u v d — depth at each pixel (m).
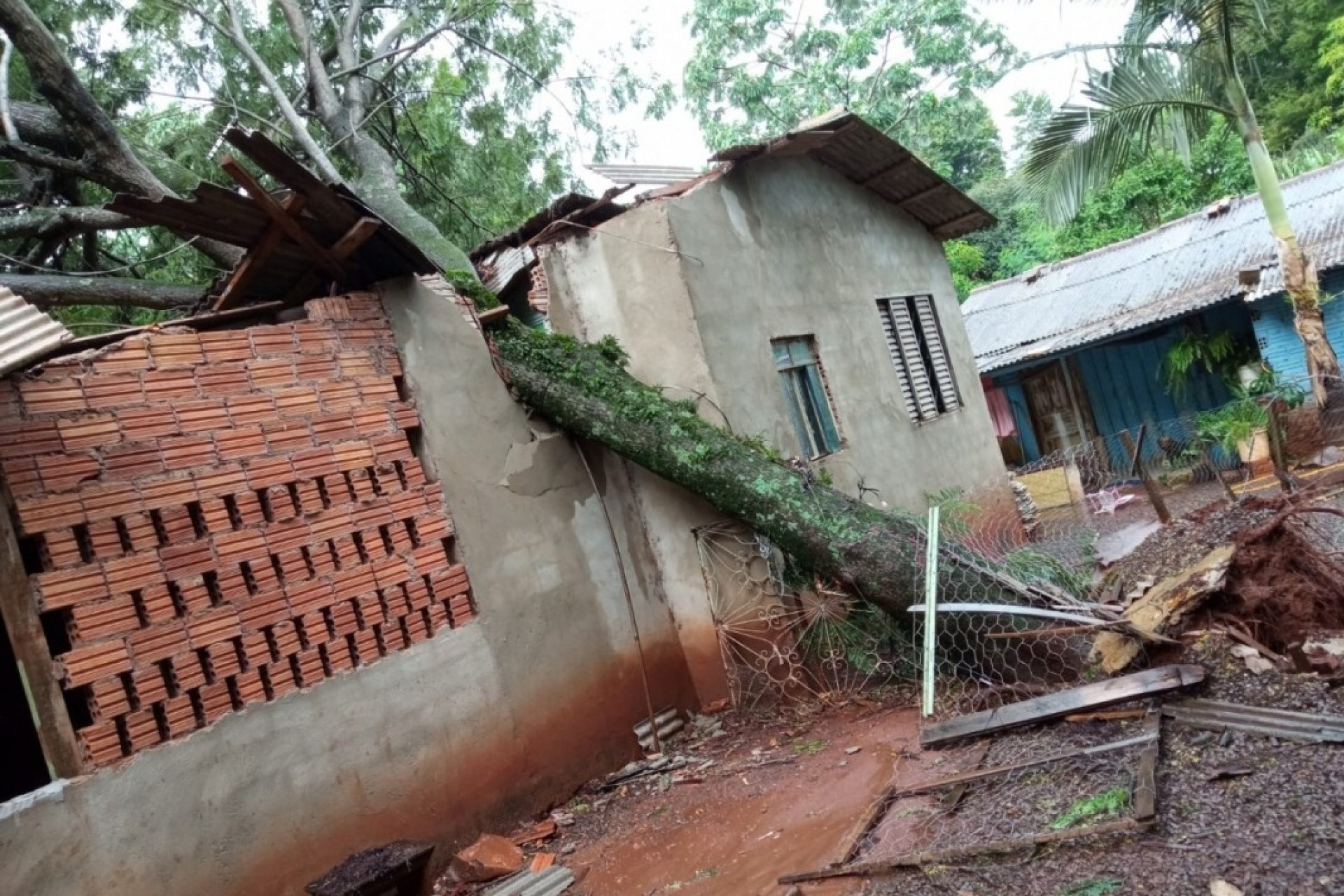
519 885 4.86
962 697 5.60
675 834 5.09
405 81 15.18
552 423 6.88
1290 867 2.77
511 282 8.10
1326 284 13.06
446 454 6.00
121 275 13.09
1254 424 10.91
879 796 4.51
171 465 4.57
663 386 7.33
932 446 10.42
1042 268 18.89
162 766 4.20
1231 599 4.65
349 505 5.34
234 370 4.99
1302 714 3.69
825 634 6.82
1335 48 19.44
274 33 14.37
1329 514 6.07
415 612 5.52
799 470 6.64
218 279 6.13
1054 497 12.98
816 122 8.38
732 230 7.97
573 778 6.18
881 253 10.70
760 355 7.80
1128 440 8.76
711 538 7.16
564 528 6.67
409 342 6.00
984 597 5.63
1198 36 9.66
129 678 4.22
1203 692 4.15
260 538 4.85
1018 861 3.33
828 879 3.79
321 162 11.95
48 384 4.21
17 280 9.51
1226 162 20.08
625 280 7.46
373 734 5.10
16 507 4.00
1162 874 2.93
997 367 15.98
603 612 6.74
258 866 4.44
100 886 3.87
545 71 14.78
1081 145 10.09
